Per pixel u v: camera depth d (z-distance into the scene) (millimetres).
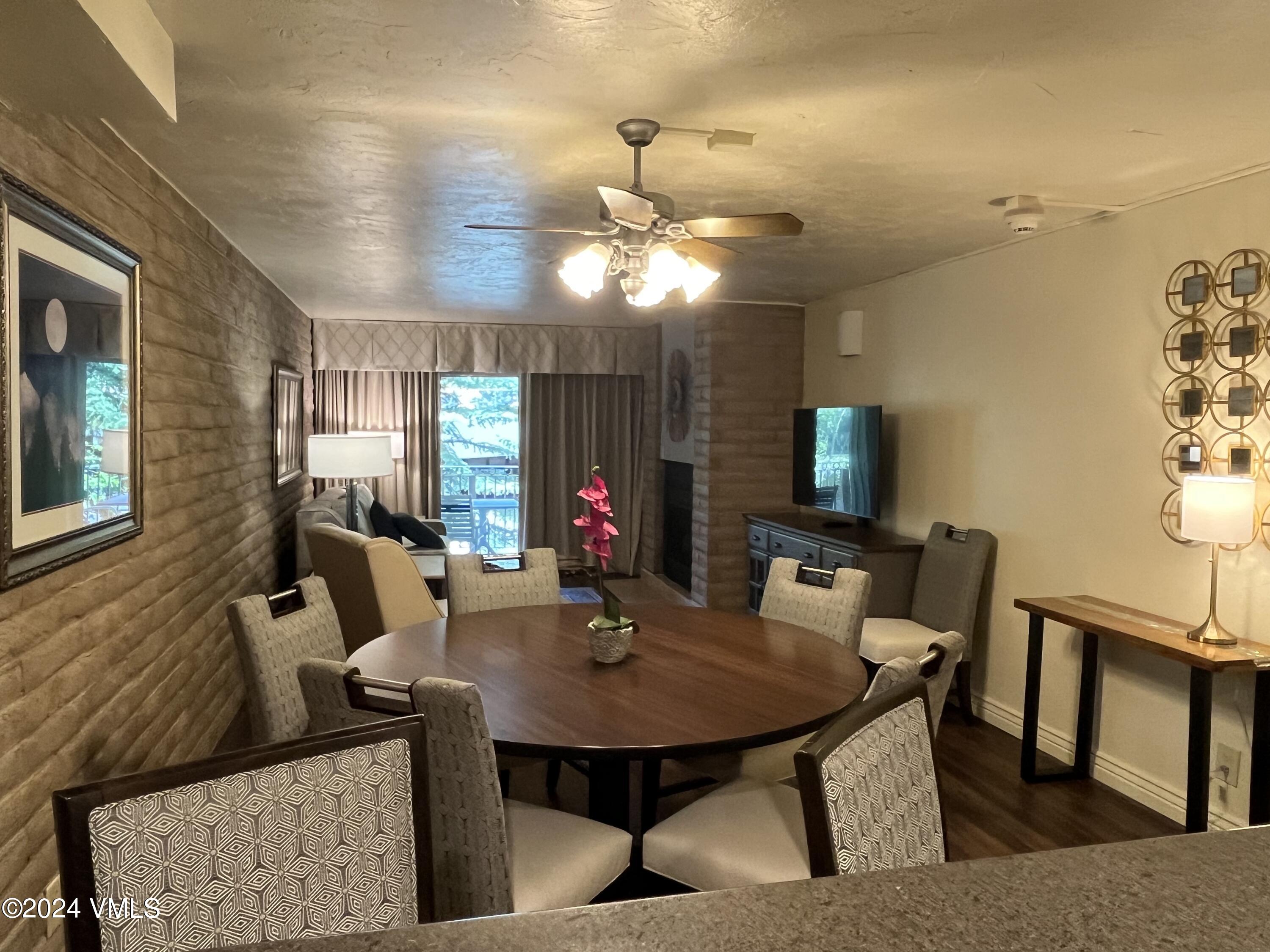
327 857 1036
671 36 1839
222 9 1700
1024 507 3801
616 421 8008
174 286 2994
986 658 4074
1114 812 3096
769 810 2061
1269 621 2707
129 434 2412
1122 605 3242
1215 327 2887
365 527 6316
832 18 1752
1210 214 2910
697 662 2512
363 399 7527
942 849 1333
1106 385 3348
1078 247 3488
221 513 3713
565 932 735
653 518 7766
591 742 1868
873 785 1201
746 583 5902
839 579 3135
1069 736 3541
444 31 1815
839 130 2420
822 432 5152
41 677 1876
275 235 3863
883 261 4355
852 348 5184
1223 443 2867
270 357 5047
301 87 2111
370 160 2723
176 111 2160
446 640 2734
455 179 2947
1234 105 2211
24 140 1819
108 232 2350
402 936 729
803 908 776
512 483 8086
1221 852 897
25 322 1728
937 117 2318
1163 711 3096
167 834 934
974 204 3240
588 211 3420
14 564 1681
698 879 1888
